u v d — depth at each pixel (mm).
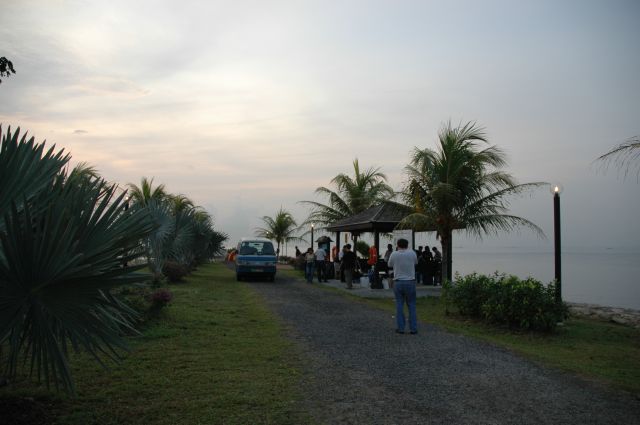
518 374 6355
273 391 5457
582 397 5395
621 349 8727
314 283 22000
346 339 8680
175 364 6578
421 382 5938
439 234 17453
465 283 11938
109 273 3600
